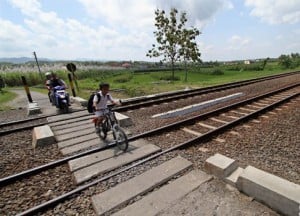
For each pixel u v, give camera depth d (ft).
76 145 17.57
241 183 10.28
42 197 11.19
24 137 20.67
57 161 14.51
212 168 11.98
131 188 11.29
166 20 103.45
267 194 9.25
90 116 27.25
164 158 14.69
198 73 175.63
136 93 51.39
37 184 12.41
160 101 35.65
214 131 19.31
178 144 17.53
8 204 10.71
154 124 23.21
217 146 16.96
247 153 15.30
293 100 33.01
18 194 11.54
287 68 164.14
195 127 22.13
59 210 10.07
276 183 9.46
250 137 18.40
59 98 29.63
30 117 27.99
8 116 29.78
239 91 46.16
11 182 12.77
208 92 45.78
